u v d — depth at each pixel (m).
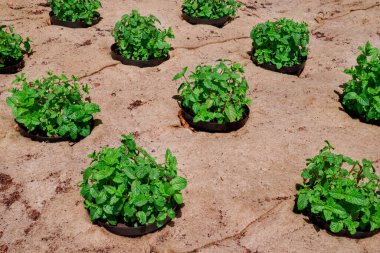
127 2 2.95
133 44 2.38
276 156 1.99
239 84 2.09
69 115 1.96
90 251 1.69
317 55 2.59
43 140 2.01
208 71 2.06
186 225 1.76
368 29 2.80
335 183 1.72
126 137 1.72
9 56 2.34
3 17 2.71
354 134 2.10
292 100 2.26
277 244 1.71
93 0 2.72
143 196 1.65
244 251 1.70
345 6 3.06
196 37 2.66
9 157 1.95
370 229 1.71
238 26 2.80
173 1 3.03
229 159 1.97
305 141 2.05
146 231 1.73
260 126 2.12
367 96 2.12
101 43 2.56
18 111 1.95
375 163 1.96
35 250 1.69
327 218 1.68
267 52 2.43
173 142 2.03
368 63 2.14
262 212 1.80
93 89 2.26
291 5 3.10
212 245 1.71
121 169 1.67
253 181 1.89
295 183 1.89
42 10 2.83
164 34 2.42
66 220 1.76
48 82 2.00
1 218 1.76
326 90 2.33
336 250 1.70
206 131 2.09
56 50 2.48
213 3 2.75
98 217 1.70
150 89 2.29
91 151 1.98
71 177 1.88
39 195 1.83
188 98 2.04
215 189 1.86
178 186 1.70
